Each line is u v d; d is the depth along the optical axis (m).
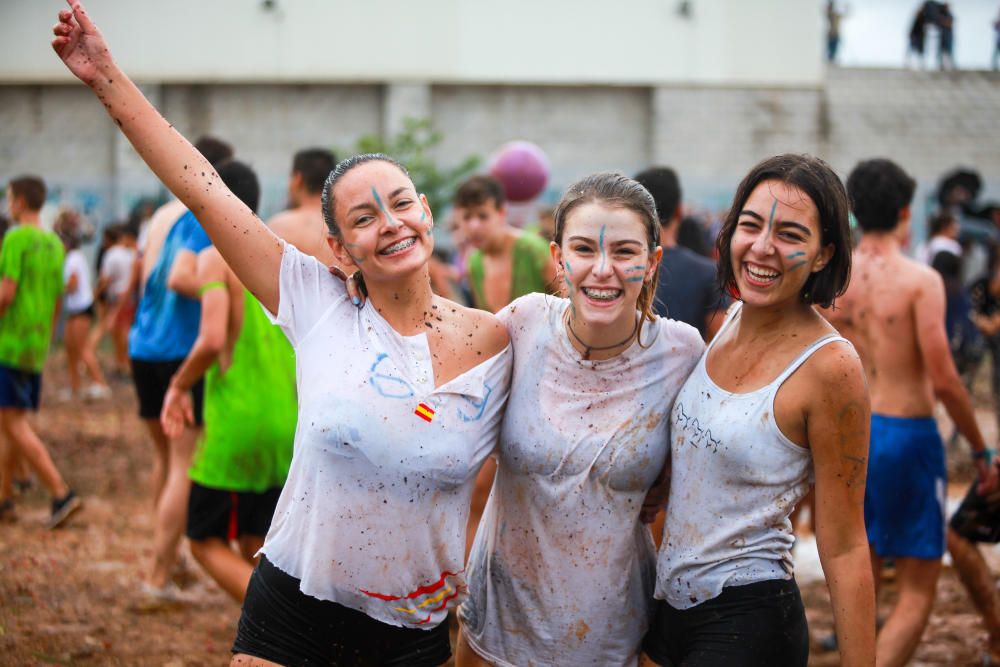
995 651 4.88
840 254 2.95
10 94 19.89
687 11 19.97
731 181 20.31
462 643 3.37
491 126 20.25
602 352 3.05
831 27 21.45
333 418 2.85
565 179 20.33
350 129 20.11
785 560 2.99
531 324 3.15
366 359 2.92
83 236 19.48
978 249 17.95
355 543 2.89
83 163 19.98
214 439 4.68
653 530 3.96
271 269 2.97
